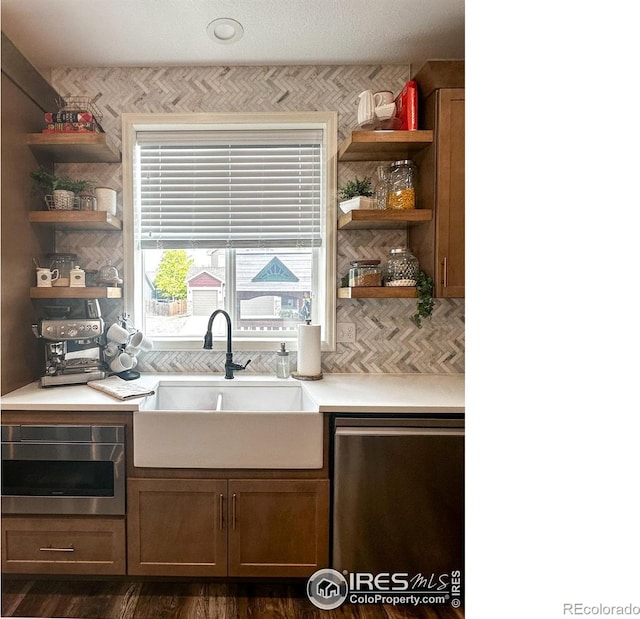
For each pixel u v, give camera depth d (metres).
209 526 1.74
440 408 1.71
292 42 2.11
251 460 1.72
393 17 1.93
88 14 1.88
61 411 1.72
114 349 2.16
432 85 2.00
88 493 1.75
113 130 2.31
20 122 1.97
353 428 1.72
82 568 1.75
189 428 1.71
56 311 2.10
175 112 2.31
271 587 1.81
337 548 1.72
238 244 2.41
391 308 2.39
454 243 2.00
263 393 2.18
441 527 1.71
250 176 2.41
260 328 2.49
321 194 2.41
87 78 2.31
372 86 2.32
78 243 2.33
